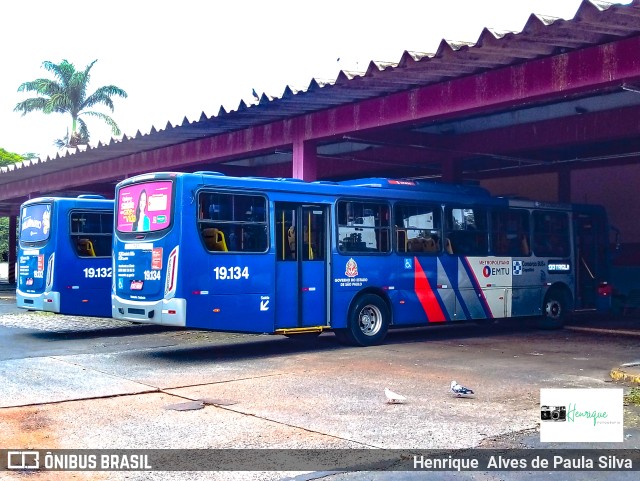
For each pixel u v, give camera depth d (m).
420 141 18.34
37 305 17.11
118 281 13.62
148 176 13.16
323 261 14.27
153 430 8.15
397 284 15.30
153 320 12.77
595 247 19.94
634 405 9.23
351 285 14.56
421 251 15.78
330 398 9.73
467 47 11.27
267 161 23.67
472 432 8.01
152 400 9.66
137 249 13.21
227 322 12.86
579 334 17.41
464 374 11.51
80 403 9.48
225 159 18.55
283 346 15.02
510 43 11.11
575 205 19.22
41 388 10.44
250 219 13.29
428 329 18.62
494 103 12.67
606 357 13.38
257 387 10.50
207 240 12.72
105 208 17.52
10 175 26.44
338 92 13.88
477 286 16.67
